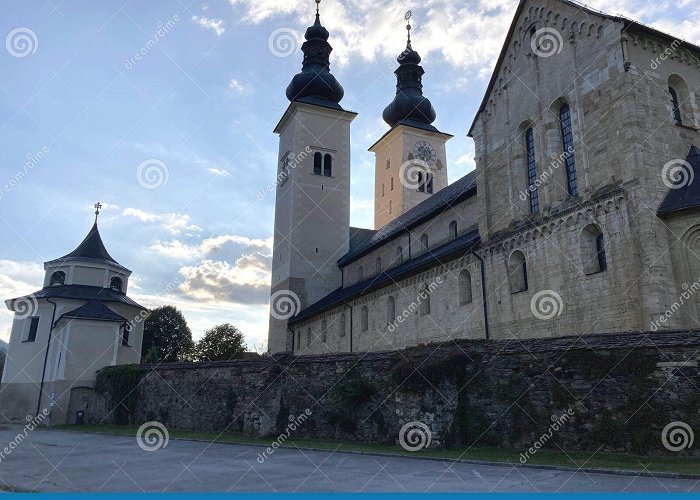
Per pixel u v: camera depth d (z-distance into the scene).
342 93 74.44
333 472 16.69
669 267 22.64
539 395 20.14
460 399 21.56
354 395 24.88
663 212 23.02
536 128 30.11
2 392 51.34
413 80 78.31
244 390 30.55
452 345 22.91
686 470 14.75
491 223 32.72
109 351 50.62
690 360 17.17
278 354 30.77
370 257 57.53
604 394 18.66
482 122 34.66
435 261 36.62
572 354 19.67
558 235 27.36
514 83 32.31
